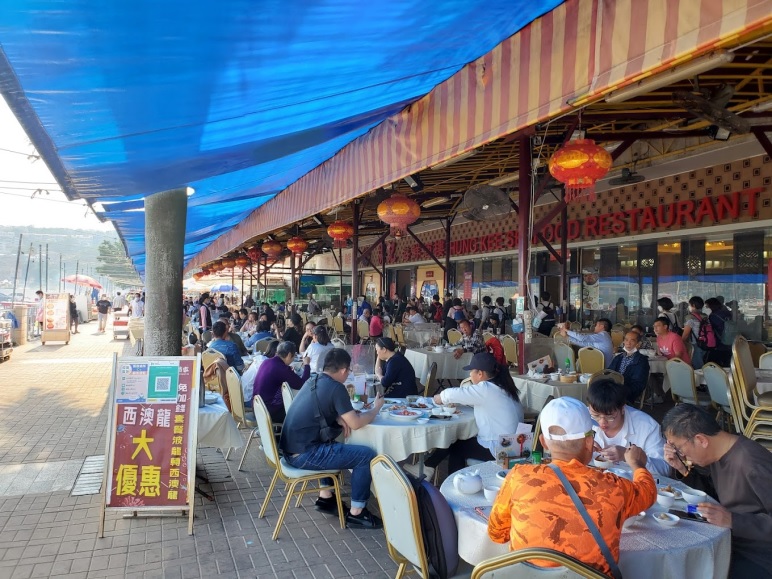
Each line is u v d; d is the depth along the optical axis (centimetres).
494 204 905
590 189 515
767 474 236
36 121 253
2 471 530
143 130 291
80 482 503
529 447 341
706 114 573
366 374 645
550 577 189
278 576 346
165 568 354
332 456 408
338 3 200
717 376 604
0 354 1318
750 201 966
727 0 167
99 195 421
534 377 639
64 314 1816
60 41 179
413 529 251
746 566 244
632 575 217
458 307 1370
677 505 264
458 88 350
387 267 2417
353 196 538
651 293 1178
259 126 353
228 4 180
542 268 1481
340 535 403
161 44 197
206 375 604
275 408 554
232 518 431
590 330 1167
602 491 209
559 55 256
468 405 452
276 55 239
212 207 897
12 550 376
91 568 353
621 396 331
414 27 253
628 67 211
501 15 267
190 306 2530
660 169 1109
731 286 1013
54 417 761
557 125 715
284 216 830
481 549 248
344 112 391
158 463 410
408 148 421
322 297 2902
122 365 415
